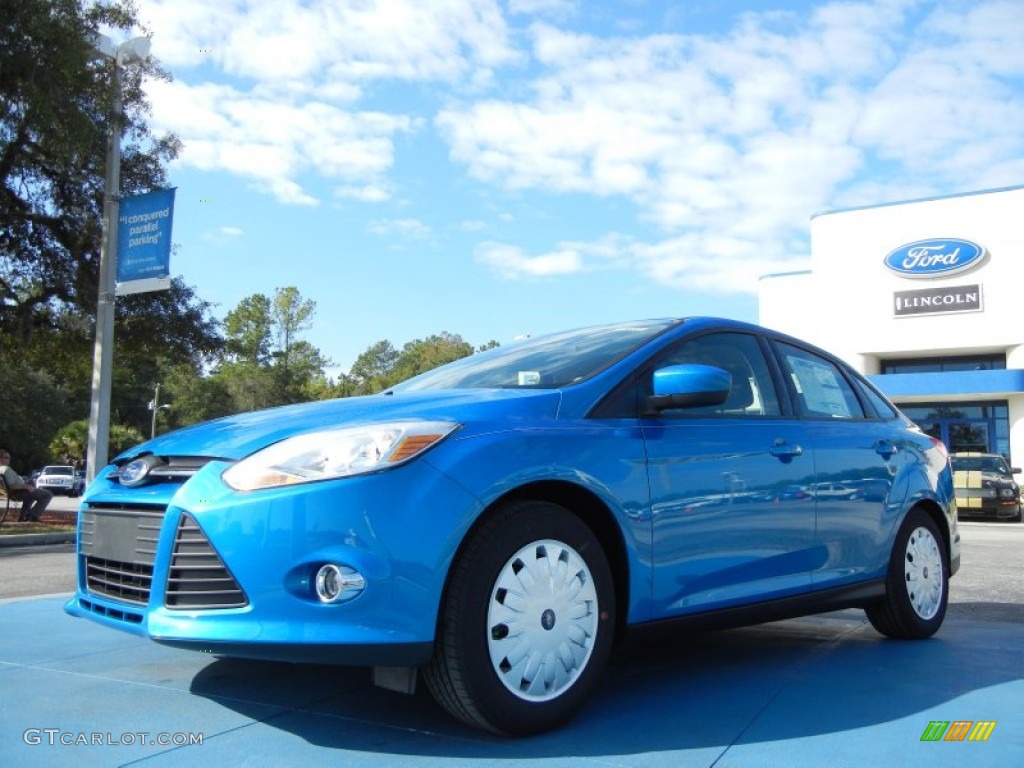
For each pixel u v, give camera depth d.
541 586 2.93
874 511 4.29
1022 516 19.45
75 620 4.79
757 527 3.64
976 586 7.23
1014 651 4.30
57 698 3.28
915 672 3.83
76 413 65.94
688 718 3.12
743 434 3.70
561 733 2.93
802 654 4.21
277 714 3.09
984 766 2.64
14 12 12.70
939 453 5.05
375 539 2.66
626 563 3.17
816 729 2.99
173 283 18.30
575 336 4.09
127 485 3.15
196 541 2.81
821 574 3.96
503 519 2.86
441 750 2.74
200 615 2.76
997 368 30.67
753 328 4.20
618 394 3.37
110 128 14.74
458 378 3.94
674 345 3.71
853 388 4.65
